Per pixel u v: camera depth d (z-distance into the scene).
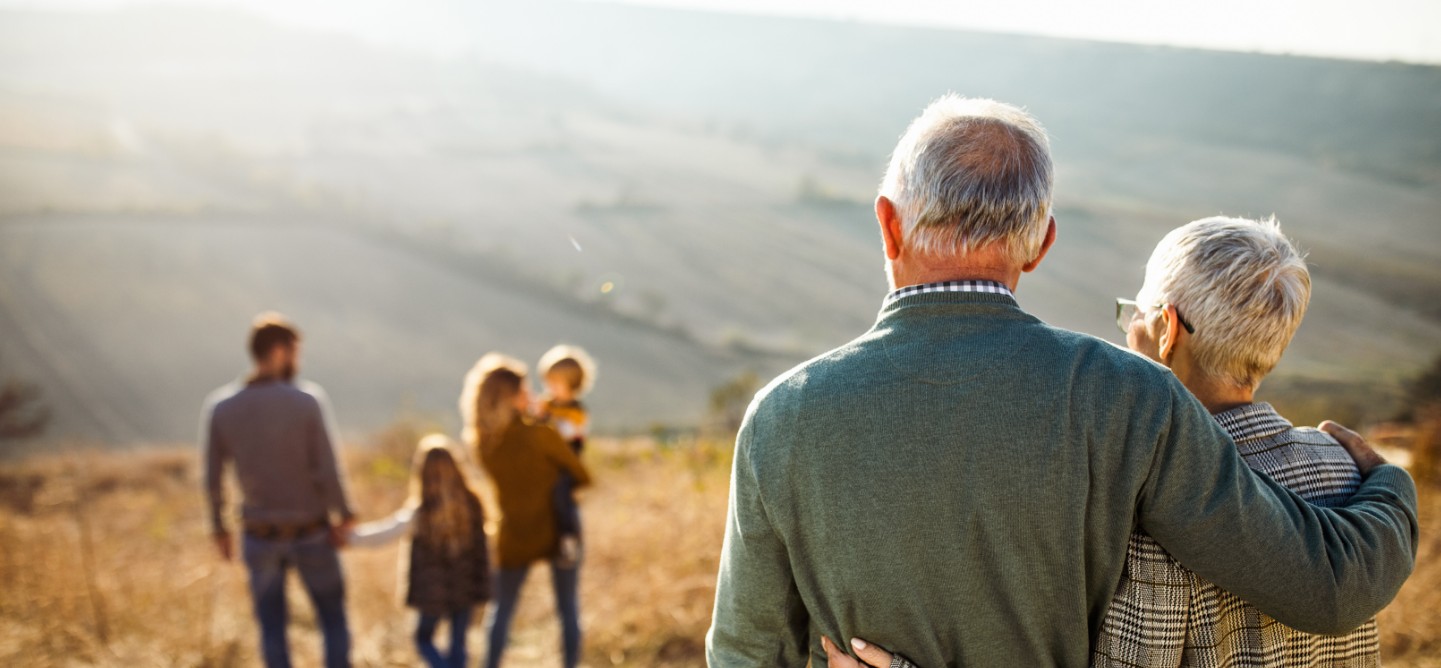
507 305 67.00
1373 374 40.69
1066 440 1.04
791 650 1.27
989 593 1.08
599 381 52.94
